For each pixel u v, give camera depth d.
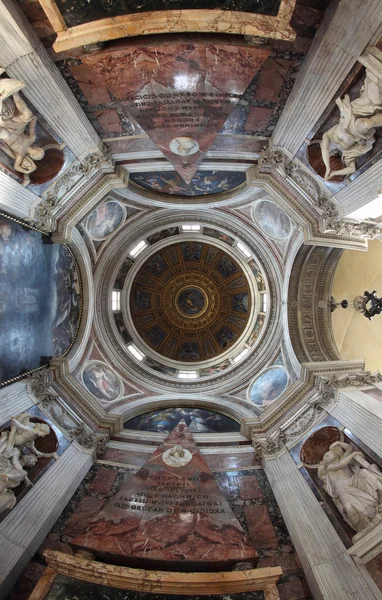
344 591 7.36
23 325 9.97
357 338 15.37
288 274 13.55
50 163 9.34
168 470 10.63
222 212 14.32
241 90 7.52
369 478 8.40
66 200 10.66
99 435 11.95
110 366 14.56
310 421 10.91
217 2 6.80
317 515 8.85
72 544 8.57
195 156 8.88
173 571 8.37
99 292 14.65
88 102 8.97
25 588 7.94
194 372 16.75
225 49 7.00
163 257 18.27
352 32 6.68
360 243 10.73
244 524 9.67
